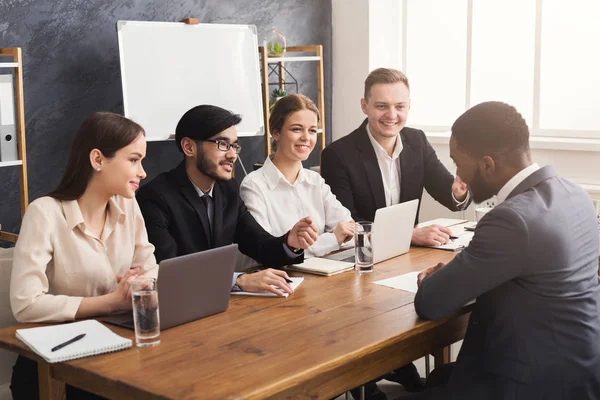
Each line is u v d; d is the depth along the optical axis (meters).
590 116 5.18
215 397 1.64
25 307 2.20
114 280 2.46
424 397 2.22
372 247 2.82
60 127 4.57
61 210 2.37
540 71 5.28
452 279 2.10
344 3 5.94
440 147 5.67
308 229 2.74
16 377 2.37
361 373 2.02
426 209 5.68
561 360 2.03
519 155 2.14
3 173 4.34
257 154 5.64
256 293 2.52
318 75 5.55
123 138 2.35
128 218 2.57
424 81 5.97
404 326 2.15
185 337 2.06
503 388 2.05
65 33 4.52
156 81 4.68
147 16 4.88
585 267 2.09
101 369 1.83
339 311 2.30
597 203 4.57
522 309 2.05
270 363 1.85
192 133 2.85
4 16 4.26
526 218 2.02
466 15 5.67
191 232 2.88
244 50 5.13
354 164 3.64
